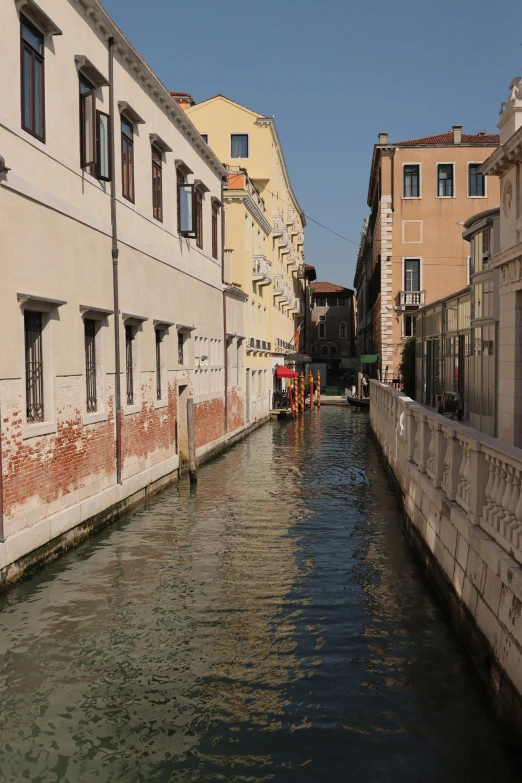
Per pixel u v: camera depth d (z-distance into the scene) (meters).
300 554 10.97
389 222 39.78
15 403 9.12
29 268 9.58
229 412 25.55
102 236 12.49
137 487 14.52
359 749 5.56
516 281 13.99
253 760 5.43
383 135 40.50
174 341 17.72
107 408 12.73
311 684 6.60
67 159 11.03
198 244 20.95
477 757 5.43
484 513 6.92
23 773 5.25
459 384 22.88
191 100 38.03
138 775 5.24
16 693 6.42
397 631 7.84
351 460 21.97
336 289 91.50
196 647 7.42
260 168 37.09
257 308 33.81
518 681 5.42
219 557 10.75
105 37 12.75
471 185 39.34
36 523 9.79
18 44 9.34
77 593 9.02
